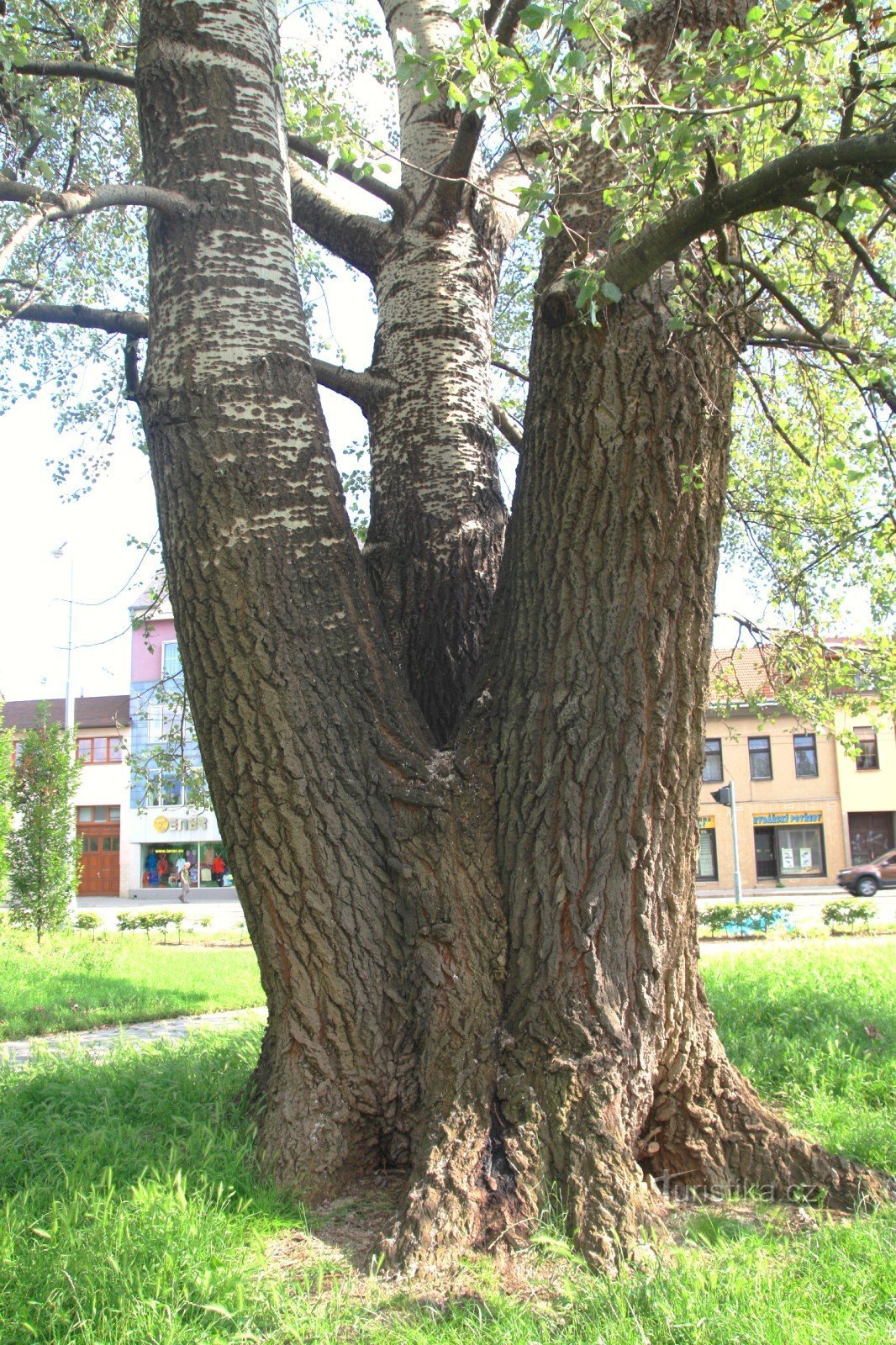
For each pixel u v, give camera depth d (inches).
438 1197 131.3
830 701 314.8
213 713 156.7
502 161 246.8
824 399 261.4
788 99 132.4
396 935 154.3
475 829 156.1
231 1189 140.2
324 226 237.6
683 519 152.0
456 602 197.2
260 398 161.9
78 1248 122.4
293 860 152.4
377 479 214.1
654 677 149.7
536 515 159.9
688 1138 153.0
